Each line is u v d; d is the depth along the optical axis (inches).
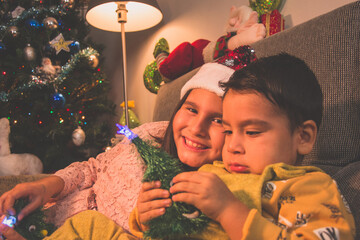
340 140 28.1
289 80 22.5
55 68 103.8
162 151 22.0
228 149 23.5
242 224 18.8
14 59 103.0
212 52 62.7
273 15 57.3
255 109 21.9
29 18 106.5
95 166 42.9
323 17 32.1
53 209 39.1
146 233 20.3
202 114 30.4
